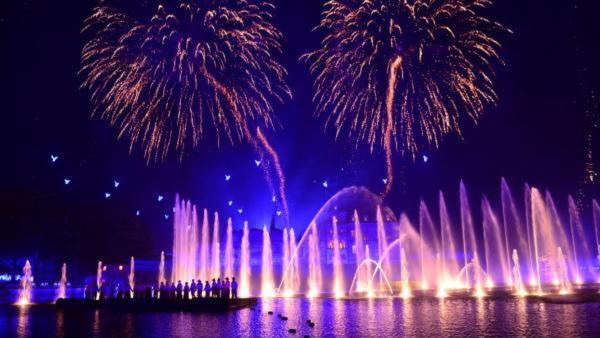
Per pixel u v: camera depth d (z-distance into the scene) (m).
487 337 18.73
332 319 26.84
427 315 27.55
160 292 39.09
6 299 49.03
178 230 83.19
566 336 18.47
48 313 34.00
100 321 27.77
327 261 103.56
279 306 37.47
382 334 20.42
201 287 38.28
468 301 37.44
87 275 68.81
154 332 22.38
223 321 26.78
